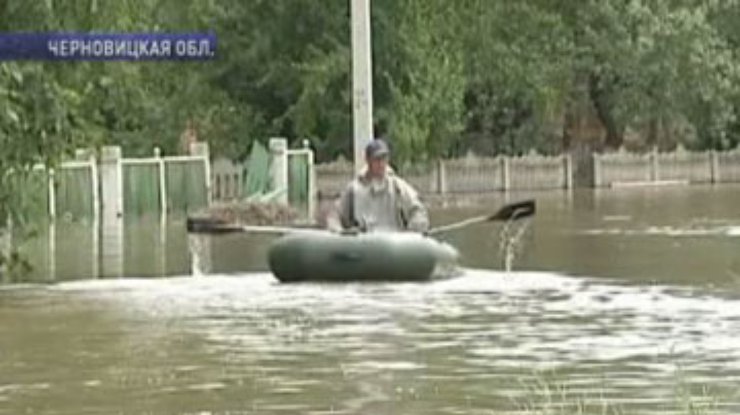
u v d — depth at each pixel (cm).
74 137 3228
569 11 8306
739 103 8981
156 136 7200
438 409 1820
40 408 1864
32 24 3008
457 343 2369
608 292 3039
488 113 8619
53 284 3322
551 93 8238
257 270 3594
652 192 7812
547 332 2480
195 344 2389
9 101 2978
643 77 8575
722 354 2219
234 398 1914
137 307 2886
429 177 7919
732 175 9188
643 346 2308
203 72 7319
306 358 2233
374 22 7150
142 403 1891
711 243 4206
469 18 7488
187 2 6731
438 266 3275
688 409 1772
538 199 7075
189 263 3794
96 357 2264
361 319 2670
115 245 4391
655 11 8431
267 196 6241
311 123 7256
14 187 3142
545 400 1870
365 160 3600
